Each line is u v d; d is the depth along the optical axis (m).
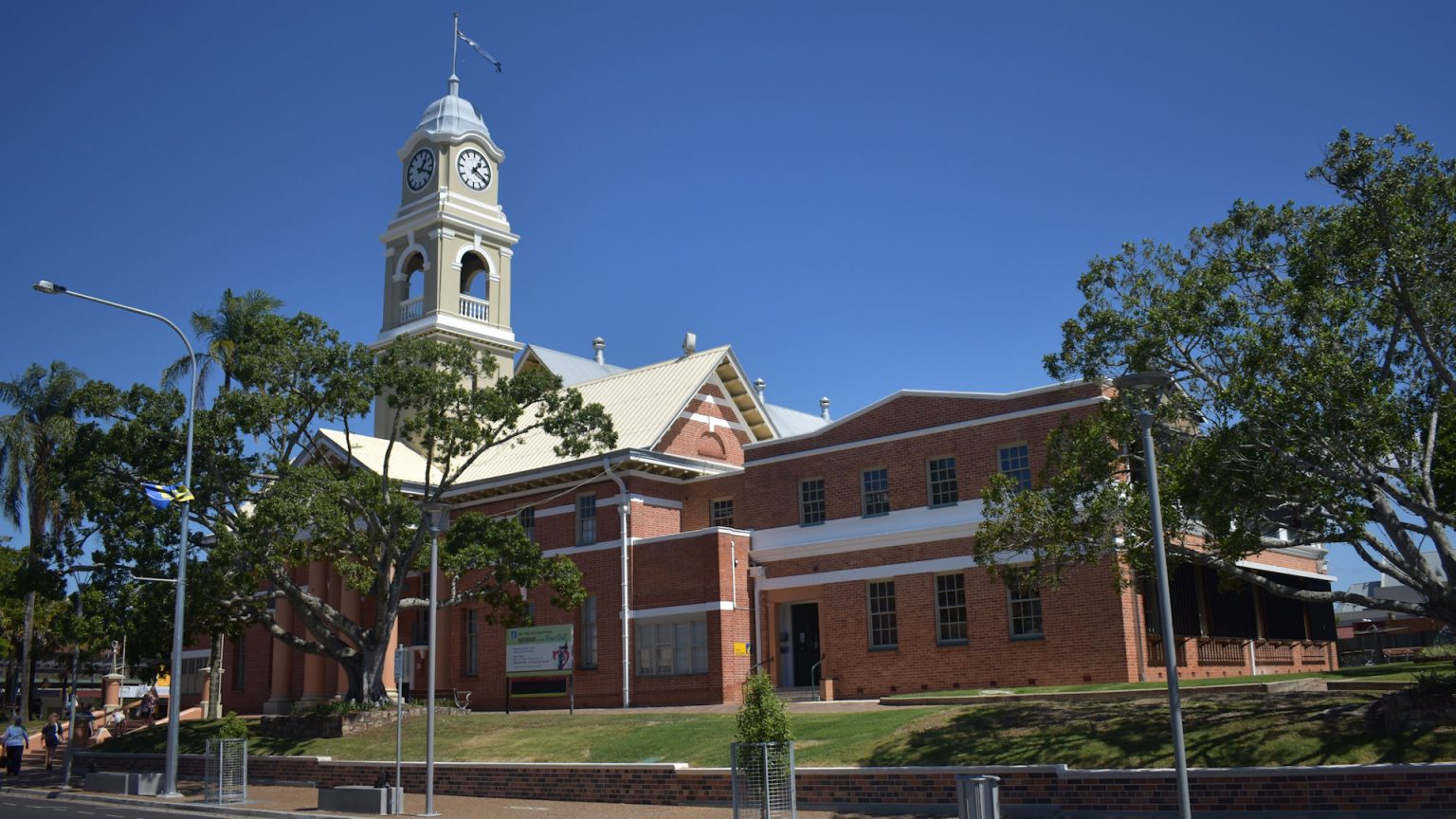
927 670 34.19
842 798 21.06
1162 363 20.80
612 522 41.31
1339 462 18.55
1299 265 19.05
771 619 38.50
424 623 46.81
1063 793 19.09
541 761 26.94
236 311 48.12
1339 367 17.58
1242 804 17.64
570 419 35.81
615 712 34.06
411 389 35.22
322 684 49.06
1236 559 19.55
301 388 35.03
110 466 34.25
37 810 27.34
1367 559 19.45
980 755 20.91
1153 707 22.38
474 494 45.69
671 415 42.34
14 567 64.19
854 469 37.47
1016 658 32.41
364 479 34.81
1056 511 21.67
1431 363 19.38
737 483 40.81
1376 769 16.75
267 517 31.53
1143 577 27.77
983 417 34.59
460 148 57.28
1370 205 18.64
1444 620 18.89
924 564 34.78
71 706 34.06
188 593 33.44
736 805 19.28
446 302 55.06
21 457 53.00
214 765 28.20
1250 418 18.27
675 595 38.97
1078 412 32.50
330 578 48.84
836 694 36.00
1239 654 35.19
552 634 40.97
